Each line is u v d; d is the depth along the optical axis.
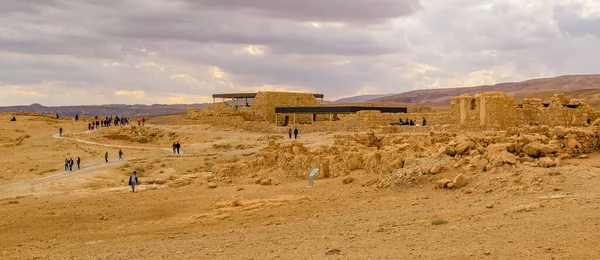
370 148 39.75
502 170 27.89
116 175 53.31
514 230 16.97
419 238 17.61
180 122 105.19
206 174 48.81
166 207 32.06
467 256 14.71
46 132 94.19
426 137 41.53
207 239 22.44
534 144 30.52
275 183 37.72
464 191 26.36
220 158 60.66
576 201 20.39
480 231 17.45
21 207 35.69
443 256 14.97
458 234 17.47
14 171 59.94
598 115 52.06
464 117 49.75
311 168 38.75
